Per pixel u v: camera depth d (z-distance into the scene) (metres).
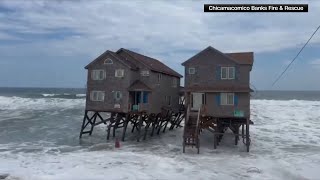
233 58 32.47
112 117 39.34
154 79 40.38
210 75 33.28
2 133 42.34
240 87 32.16
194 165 26.33
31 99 96.25
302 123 52.97
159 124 46.81
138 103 39.34
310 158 29.25
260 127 47.88
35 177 21.77
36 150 32.25
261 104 87.38
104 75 38.56
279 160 28.33
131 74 37.94
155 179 22.12
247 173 24.06
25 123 51.41
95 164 26.02
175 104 48.12
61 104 87.38
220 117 32.81
